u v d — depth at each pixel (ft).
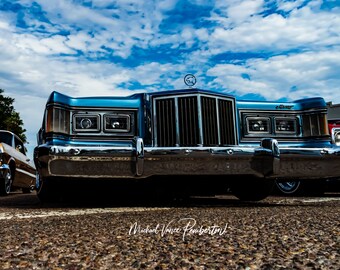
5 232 7.04
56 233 6.85
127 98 12.88
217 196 19.52
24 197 22.09
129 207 12.32
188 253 5.20
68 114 12.25
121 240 6.16
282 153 12.71
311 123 14.38
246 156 12.15
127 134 12.64
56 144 11.57
